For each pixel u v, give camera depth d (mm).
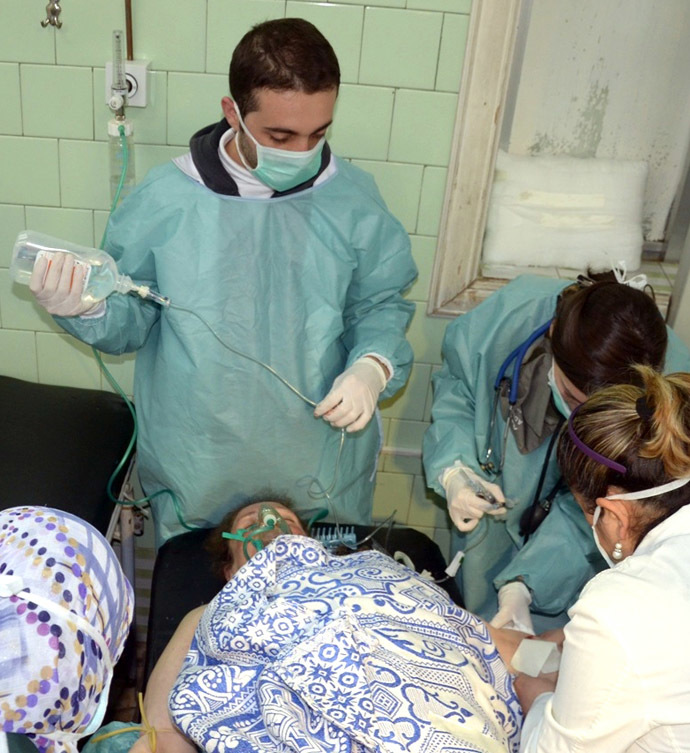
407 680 1438
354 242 1881
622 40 2264
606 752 1125
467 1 1998
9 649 869
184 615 1918
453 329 2021
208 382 1871
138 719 2371
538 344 1859
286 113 1571
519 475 1951
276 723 1377
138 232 1812
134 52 2057
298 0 2006
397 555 2102
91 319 1801
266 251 1822
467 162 2172
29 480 1985
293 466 2016
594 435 1184
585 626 1105
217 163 1772
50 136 2156
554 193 2402
